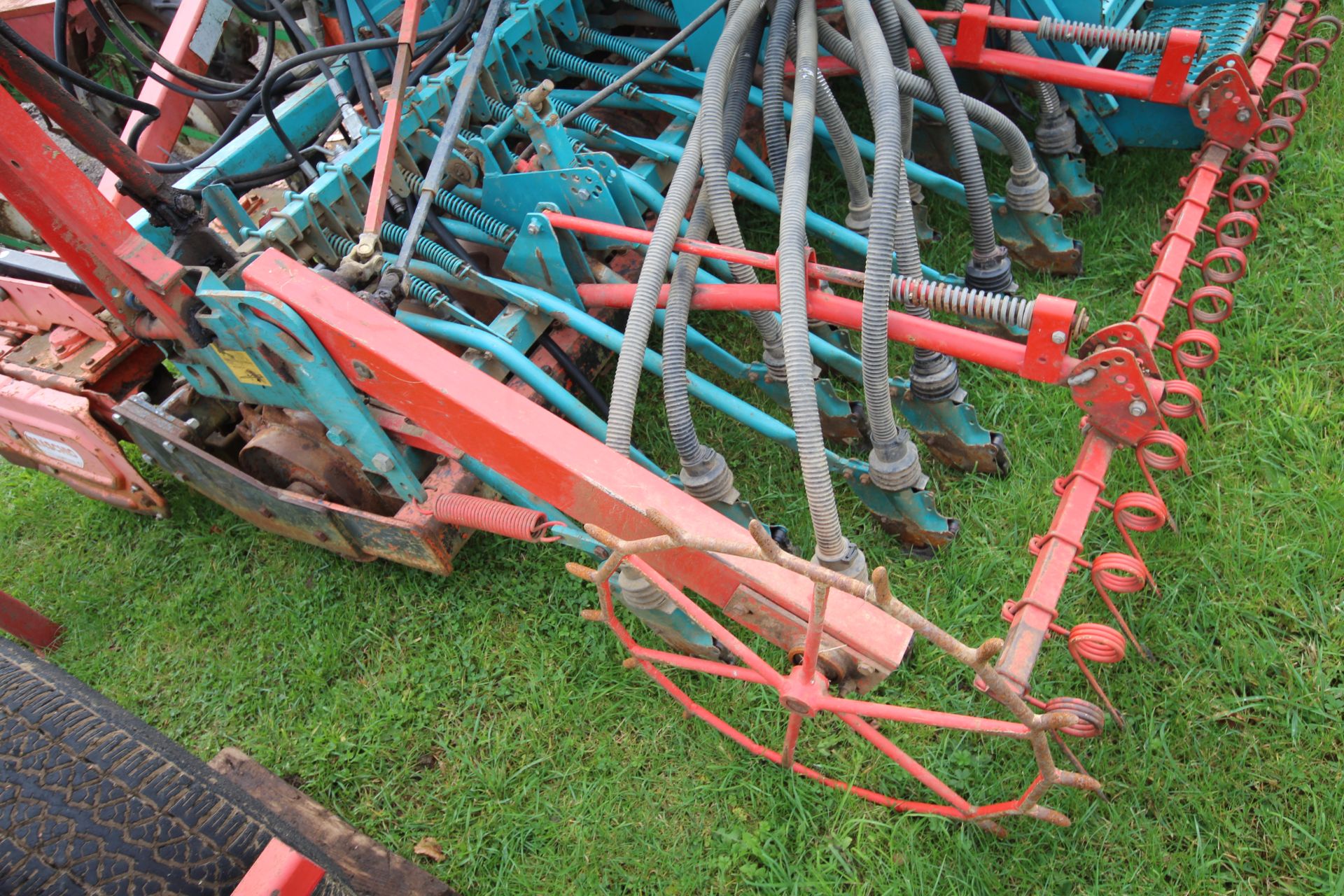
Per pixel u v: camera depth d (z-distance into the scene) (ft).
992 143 13.10
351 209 10.25
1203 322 10.18
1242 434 10.20
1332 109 13.64
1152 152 13.69
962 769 8.24
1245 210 11.08
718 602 7.20
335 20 13.53
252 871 5.60
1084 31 10.98
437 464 9.61
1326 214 12.28
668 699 9.23
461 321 10.19
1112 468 10.00
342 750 9.50
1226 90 10.67
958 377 10.08
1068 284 12.44
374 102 10.96
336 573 11.02
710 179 9.16
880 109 8.83
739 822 8.38
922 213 12.65
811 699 6.47
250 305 7.67
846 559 7.82
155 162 11.68
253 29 14.24
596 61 14.19
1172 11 13.70
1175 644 8.71
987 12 11.38
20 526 12.63
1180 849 7.64
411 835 8.81
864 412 10.71
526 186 10.32
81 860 5.76
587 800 8.73
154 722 10.18
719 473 8.98
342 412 8.41
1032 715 5.59
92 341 11.02
